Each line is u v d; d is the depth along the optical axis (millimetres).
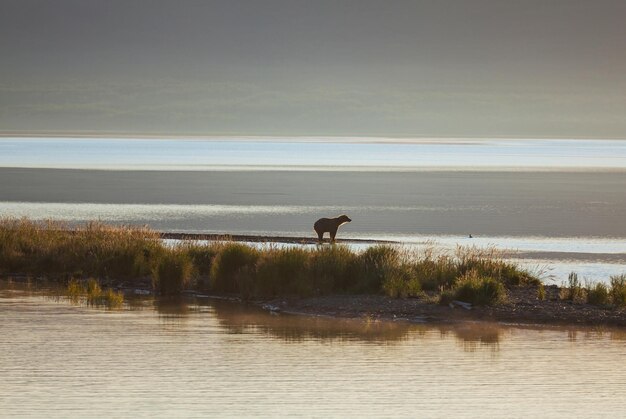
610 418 60938
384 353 76375
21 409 61375
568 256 137500
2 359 73062
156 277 103312
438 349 77938
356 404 63188
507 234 165875
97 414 60531
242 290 99625
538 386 67562
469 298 93562
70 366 71312
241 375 69500
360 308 92375
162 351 76000
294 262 100062
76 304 95250
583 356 75938
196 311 92312
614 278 104125
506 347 78812
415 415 61125
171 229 166375
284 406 62562
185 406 62281
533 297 97000
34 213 191625
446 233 166375
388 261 102875
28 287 105000
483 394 65688
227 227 170625
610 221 189625
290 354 75688
